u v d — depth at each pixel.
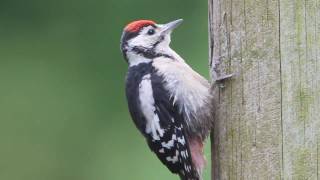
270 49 10.04
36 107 21.34
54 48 21.89
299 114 9.89
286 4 9.91
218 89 10.59
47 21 22.09
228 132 10.45
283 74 9.96
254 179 10.19
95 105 21.33
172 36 20.36
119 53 21.52
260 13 10.09
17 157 21.09
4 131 21.22
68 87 21.52
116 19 21.50
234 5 10.31
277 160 10.02
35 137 21.20
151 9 21.16
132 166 19.91
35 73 21.64
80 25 21.75
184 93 11.07
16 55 21.97
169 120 11.25
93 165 20.70
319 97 9.80
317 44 9.80
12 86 21.58
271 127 10.05
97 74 21.55
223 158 10.52
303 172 9.88
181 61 11.70
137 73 11.62
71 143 21.14
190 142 11.21
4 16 22.34
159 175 18.67
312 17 9.81
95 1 21.67
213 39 10.69
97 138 21.11
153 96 11.30
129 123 21.02
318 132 9.80
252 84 10.19
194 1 20.75
